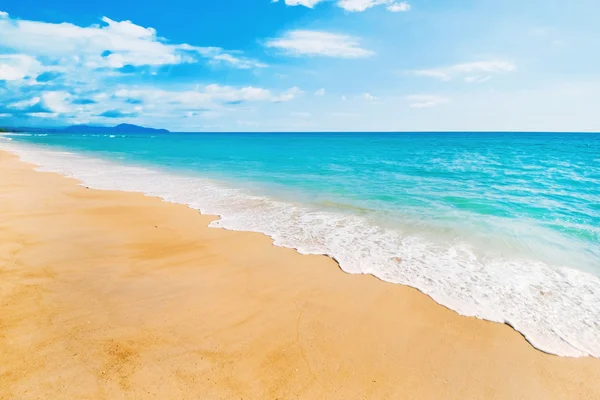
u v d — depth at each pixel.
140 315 4.84
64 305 4.98
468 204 12.02
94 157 32.22
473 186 15.99
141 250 7.36
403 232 8.87
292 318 4.94
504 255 7.39
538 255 7.40
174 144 66.19
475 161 30.22
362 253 7.43
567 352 4.36
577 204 12.08
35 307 4.88
